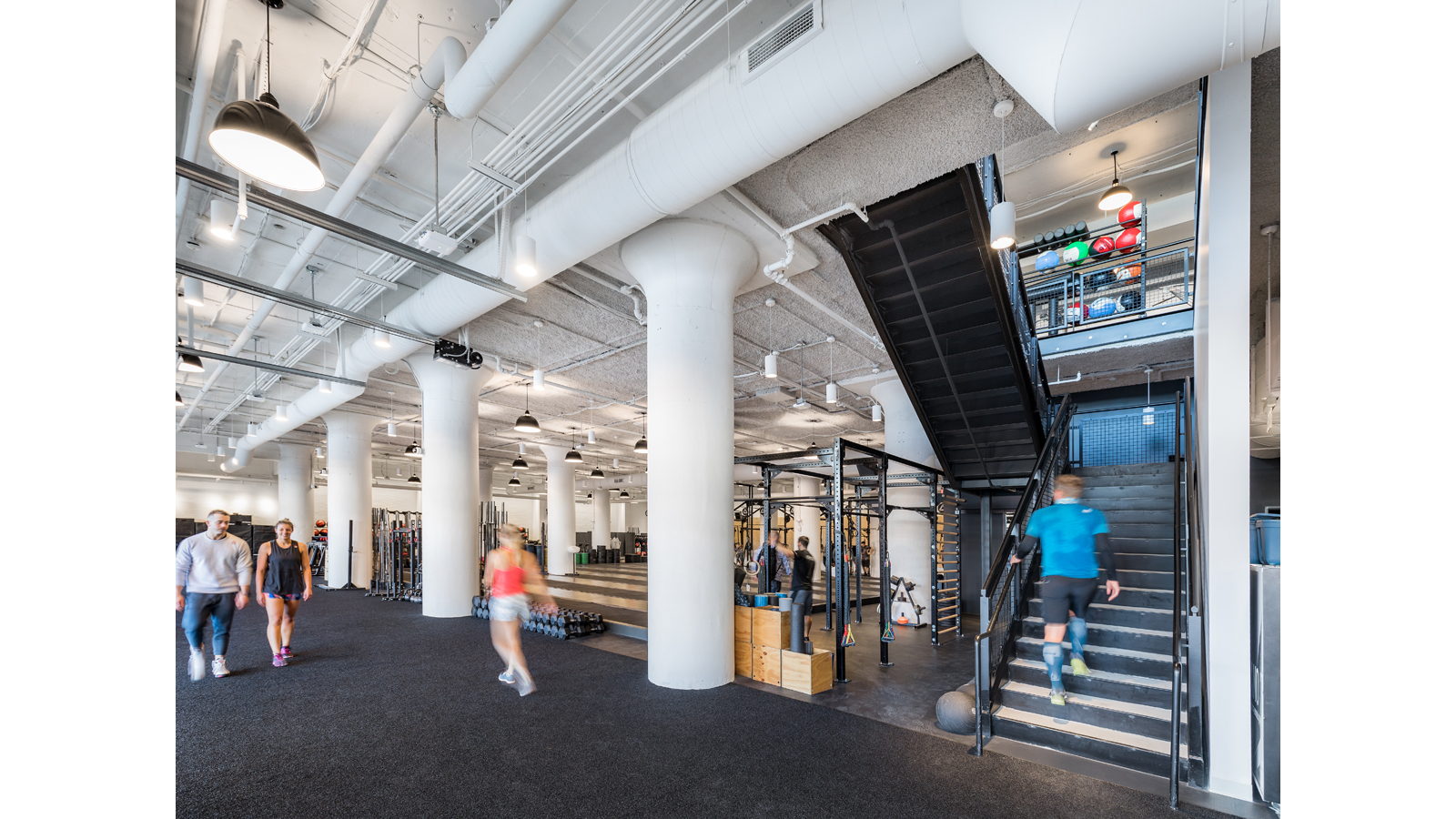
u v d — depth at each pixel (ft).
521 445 62.69
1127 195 26.43
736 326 28.50
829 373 36.76
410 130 16.12
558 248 17.51
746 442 61.93
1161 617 15.66
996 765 12.35
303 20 12.70
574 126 14.06
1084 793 11.18
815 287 24.14
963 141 14.51
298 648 23.57
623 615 30.86
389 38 13.24
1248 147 11.55
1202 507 13.26
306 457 61.46
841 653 19.01
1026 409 23.93
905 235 19.16
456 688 17.93
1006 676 15.64
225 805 10.90
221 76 14.10
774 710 15.93
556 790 11.40
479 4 12.42
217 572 19.17
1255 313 20.21
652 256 18.94
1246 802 10.85
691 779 11.82
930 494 29.66
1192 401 17.22
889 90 10.94
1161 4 6.99
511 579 17.97
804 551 19.21
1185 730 12.28
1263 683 10.68
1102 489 22.94
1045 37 7.86
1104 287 31.07
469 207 18.30
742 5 11.23
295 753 13.15
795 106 11.64
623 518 114.93
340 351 30.71
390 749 13.32
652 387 19.13
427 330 24.61
